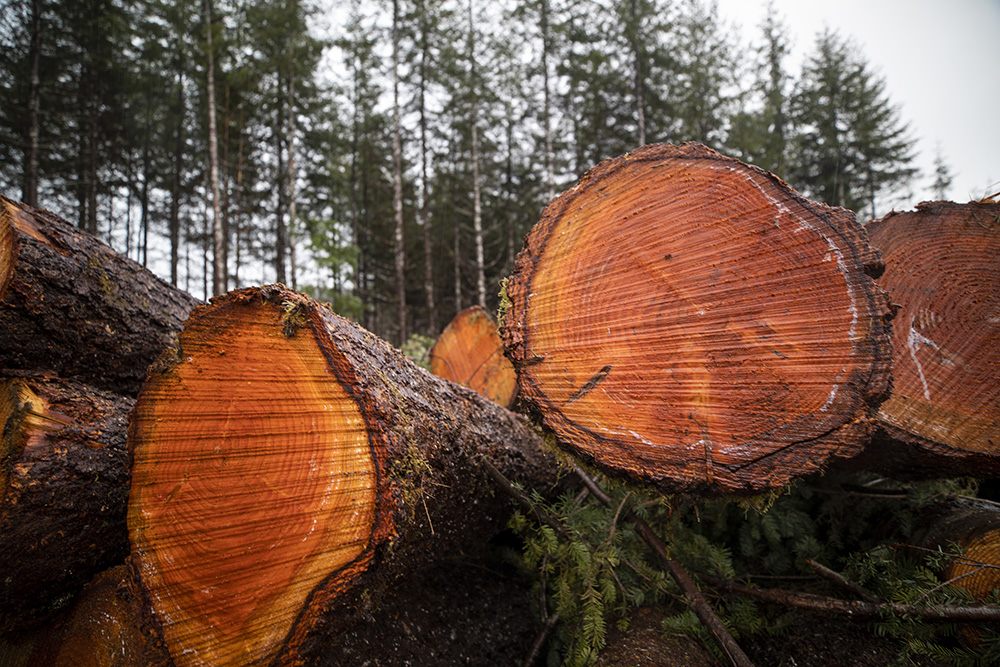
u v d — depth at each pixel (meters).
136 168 16.80
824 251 1.20
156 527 1.24
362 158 18.22
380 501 1.19
